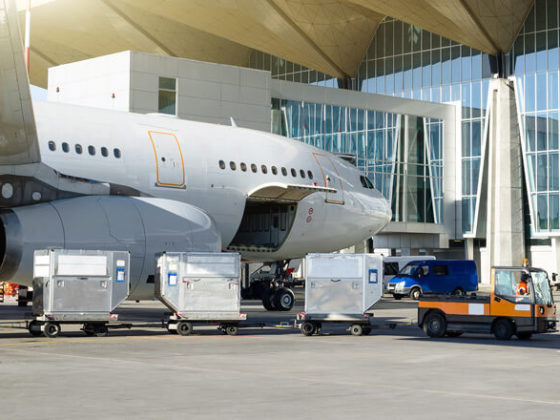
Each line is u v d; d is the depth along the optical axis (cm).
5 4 1366
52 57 6212
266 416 806
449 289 4328
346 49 6431
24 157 1839
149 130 2252
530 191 6088
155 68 3703
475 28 5691
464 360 1355
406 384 1045
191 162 2302
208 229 2067
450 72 6462
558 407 880
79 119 2119
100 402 878
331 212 2756
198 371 1150
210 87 3903
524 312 1794
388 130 5919
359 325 1908
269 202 2648
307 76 7125
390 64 6738
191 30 6069
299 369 1192
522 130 6125
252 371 1160
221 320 1848
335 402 893
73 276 1711
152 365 1216
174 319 1827
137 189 2150
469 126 6362
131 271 1914
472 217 6344
